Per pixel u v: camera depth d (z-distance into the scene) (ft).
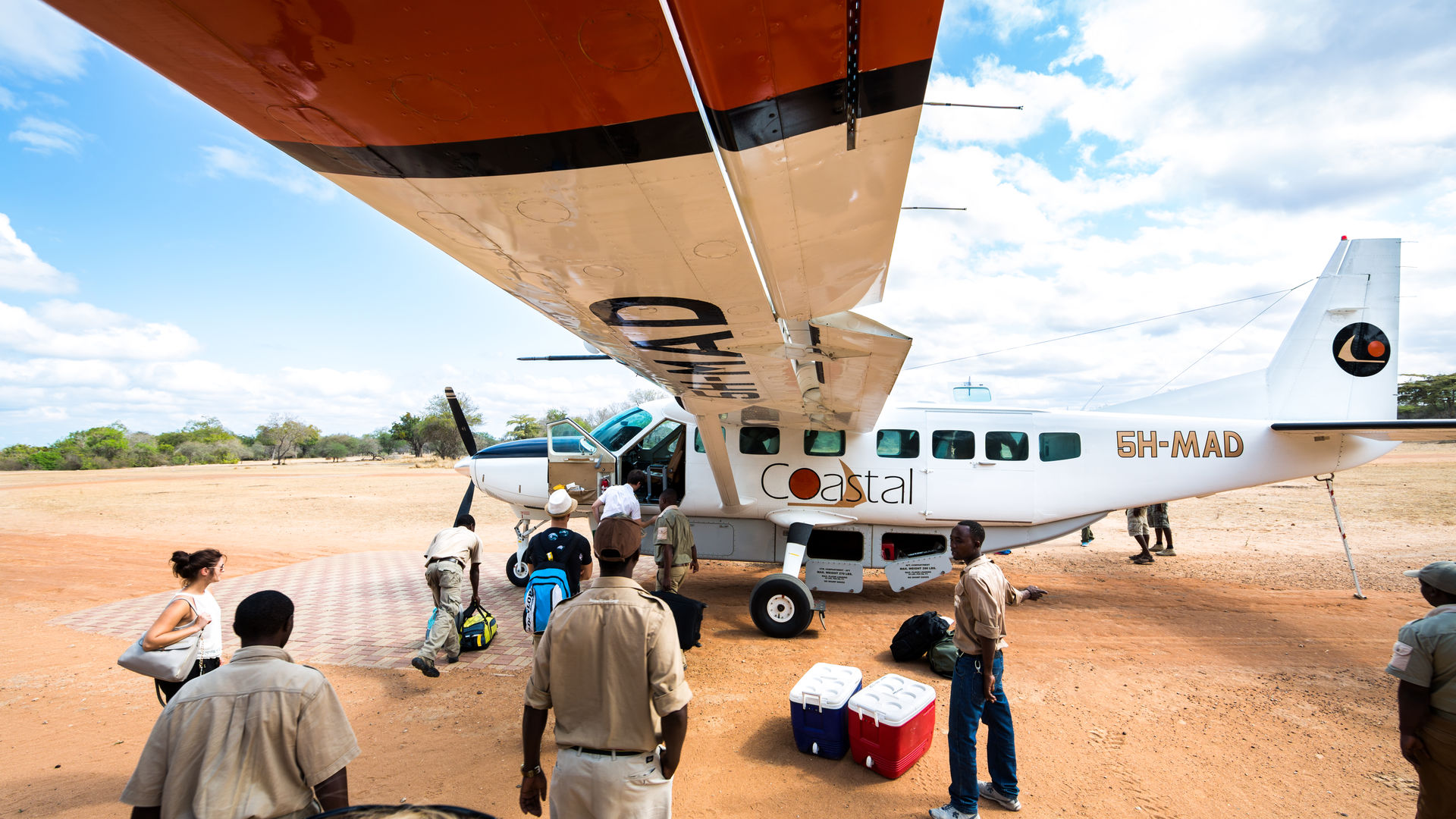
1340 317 27.40
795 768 12.67
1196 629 22.30
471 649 19.76
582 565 14.19
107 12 3.87
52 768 12.82
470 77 4.65
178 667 10.44
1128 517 34.91
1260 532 44.24
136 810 5.43
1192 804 11.45
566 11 3.95
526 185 6.31
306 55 4.42
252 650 6.01
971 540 10.80
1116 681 17.47
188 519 55.06
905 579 26.14
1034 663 18.90
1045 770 12.66
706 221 7.14
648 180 6.24
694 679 17.54
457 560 18.51
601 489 26.03
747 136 5.50
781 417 24.39
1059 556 37.83
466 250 8.00
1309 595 27.43
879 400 18.84
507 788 11.86
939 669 17.90
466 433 28.84
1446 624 8.19
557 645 6.86
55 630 22.74
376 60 4.45
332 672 17.99
